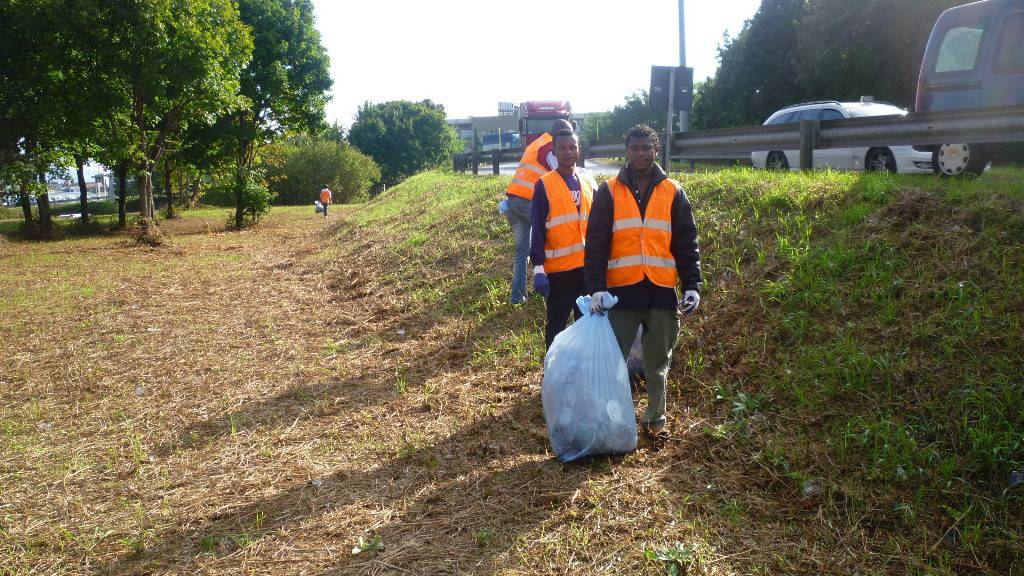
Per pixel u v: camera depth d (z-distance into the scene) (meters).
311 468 4.27
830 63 26.62
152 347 7.66
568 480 3.78
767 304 5.05
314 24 32.91
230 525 3.62
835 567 2.96
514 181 6.11
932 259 4.70
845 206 5.80
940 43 8.10
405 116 85.50
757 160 12.34
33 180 22.28
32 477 4.40
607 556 3.10
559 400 3.94
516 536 3.30
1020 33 7.21
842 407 3.97
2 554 3.46
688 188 7.55
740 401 4.31
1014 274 4.28
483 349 6.18
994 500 3.18
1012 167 7.55
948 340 4.04
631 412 3.96
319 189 57.44
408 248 11.02
